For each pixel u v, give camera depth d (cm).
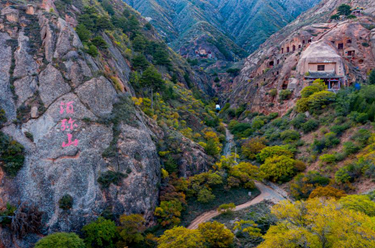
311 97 8331
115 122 5175
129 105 5744
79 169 4491
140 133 5428
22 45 5231
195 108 10331
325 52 9800
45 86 4938
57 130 4647
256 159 8131
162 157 6203
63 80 5012
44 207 4184
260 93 11531
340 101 7738
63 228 4125
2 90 4778
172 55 14738
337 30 10781
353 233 3175
